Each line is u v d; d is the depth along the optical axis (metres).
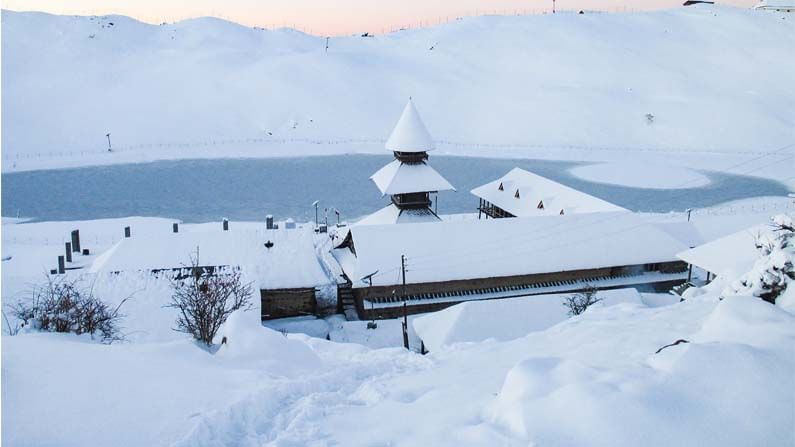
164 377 14.58
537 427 9.45
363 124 174.25
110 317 28.34
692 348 11.04
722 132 169.12
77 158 141.25
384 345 43.62
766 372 10.27
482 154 149.25
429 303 50.31
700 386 10.09
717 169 135.38
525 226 55.56
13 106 173.25
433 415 11.59
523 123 175.25
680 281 54.94
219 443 11.43
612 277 54.97
